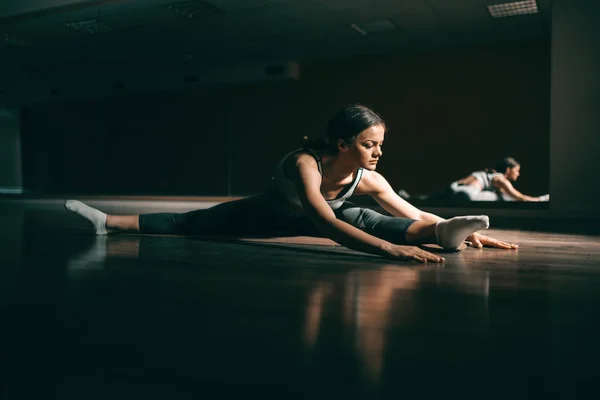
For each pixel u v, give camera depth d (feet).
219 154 41.93
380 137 6.01
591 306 3.37
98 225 7.80
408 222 6.35
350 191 6.64
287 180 6.54
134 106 45.42
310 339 2.64
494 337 2.69
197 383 2.06
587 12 15.57
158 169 44.73
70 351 2.44
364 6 25.00
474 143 32.48
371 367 2.24
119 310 3.22
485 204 16.22
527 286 4.06
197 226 7.86
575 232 9.50
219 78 39.88
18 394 1.95
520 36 30.17
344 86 36.55
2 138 58.90
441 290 3.87
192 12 26.09
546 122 30.58
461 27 28.40
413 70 34.22
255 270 4.77
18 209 16.57
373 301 3.51
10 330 2.77
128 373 2.16
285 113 38.96
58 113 49.21
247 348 2.49
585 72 15.62
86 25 28.22
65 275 4.43
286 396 1.94
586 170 15.58
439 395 1.95
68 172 48.85
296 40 31.58
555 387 2.02
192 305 3.37
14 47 32.91
